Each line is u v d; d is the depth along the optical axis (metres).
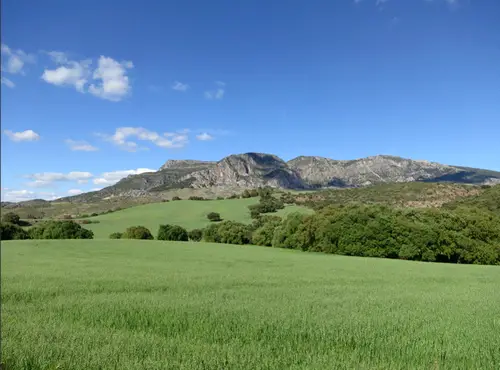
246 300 15.46
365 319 11.73
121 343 8.39
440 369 7.64
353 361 7.80
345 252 66.31
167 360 7.25
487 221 68.69
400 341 9.43
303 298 16.73
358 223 67.12
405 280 28.45
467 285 25.69
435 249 63.31
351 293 19.52
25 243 64.94
